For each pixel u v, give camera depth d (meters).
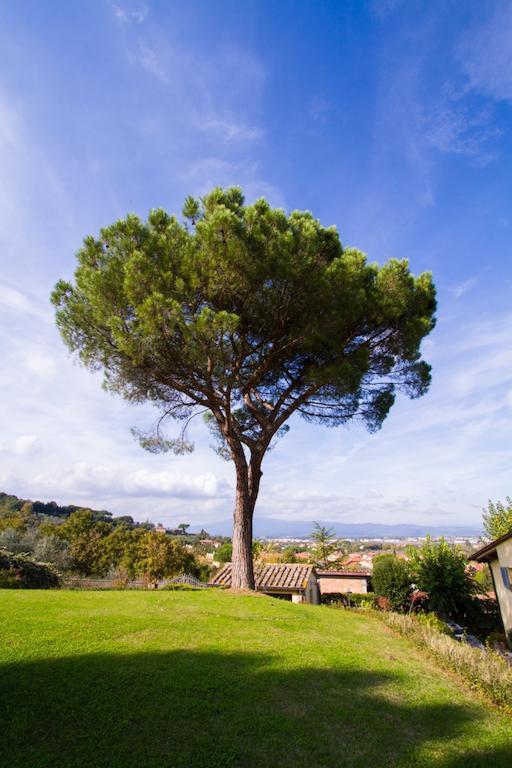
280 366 12.69
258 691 5.20
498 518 19.88
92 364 11.35
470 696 5.77
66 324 10.76
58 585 18.25
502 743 4.53
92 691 4.75
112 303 10.14
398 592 18.11
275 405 13.13
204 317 9.32
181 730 4.16
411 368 12.88
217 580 19.06
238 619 8.58
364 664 6.56
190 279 9.97
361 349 11.30
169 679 5.24
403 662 6.91
